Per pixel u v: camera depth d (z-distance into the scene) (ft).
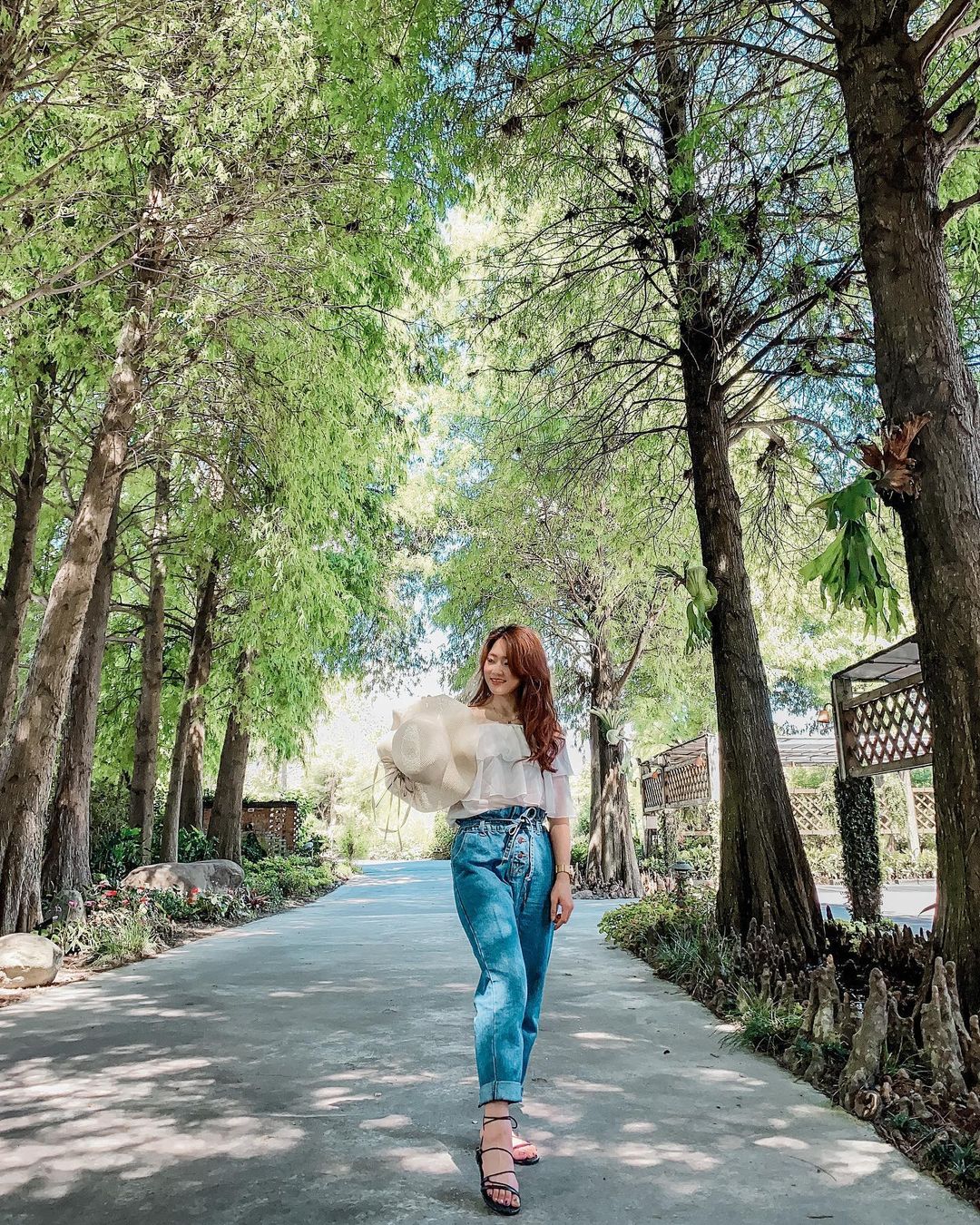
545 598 52.42
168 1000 16.72
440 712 8.61
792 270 21.16
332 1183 7.49
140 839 38.17
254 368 30.53
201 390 29.94
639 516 34.01
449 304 39.34
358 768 123.65
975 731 12.10
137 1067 11.52
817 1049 11.27
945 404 13.01
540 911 8.32
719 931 20.44
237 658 48.96
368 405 37.45
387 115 24.27
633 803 86.28
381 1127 8.96
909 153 13.75
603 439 27.99
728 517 22.74
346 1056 12.03
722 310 22.91
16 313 24.76
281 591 36.83
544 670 8.80
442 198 26.30
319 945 26.20
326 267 27.58
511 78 18.69
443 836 139.64
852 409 26.30
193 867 36.83
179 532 40.24
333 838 116.78
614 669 58.39
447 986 18.01
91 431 33.40
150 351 26.89
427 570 60.34
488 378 32.48
